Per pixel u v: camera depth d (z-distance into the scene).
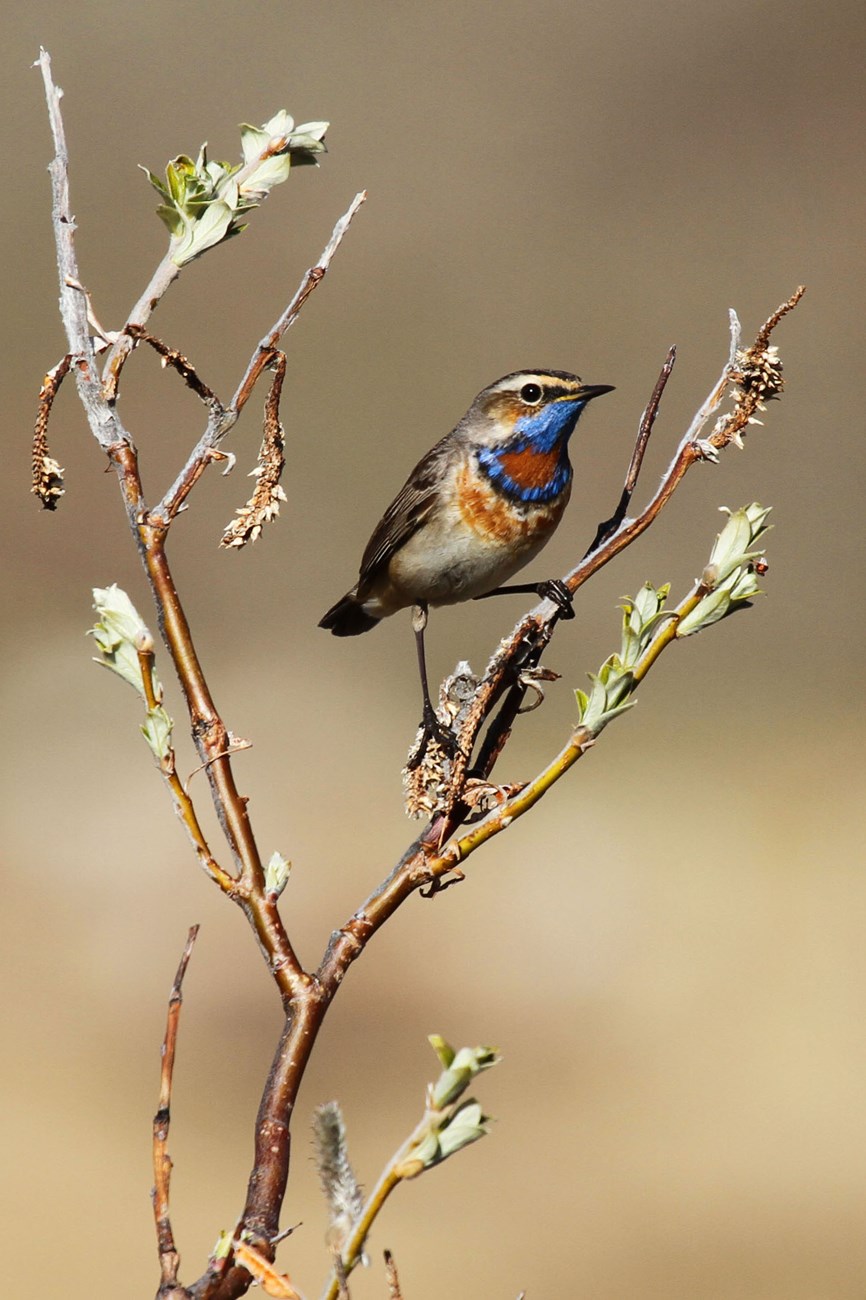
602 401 20.73
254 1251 1.94
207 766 2.32
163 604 2.38
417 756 2.79
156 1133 1.99
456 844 2.31
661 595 2.43
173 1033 2.03
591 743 2.35
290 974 2.21
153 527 2.43
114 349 2.49
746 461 20.14
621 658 2.40
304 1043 2.16
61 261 2.52
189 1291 1.93
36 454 2.52
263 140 2.56
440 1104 1.79
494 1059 1.79
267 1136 2.10
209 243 2.51
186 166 2.52
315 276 2.49
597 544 3.37
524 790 2.40
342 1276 1.76
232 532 2.51
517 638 2.85
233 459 2.48
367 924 2.29
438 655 17.66
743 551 2.40
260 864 2.27
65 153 2.56
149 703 2.33
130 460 2.46
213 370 20.61
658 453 20.00
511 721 2.81
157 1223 1.97
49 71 2.58
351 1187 1.80
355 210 2.51
